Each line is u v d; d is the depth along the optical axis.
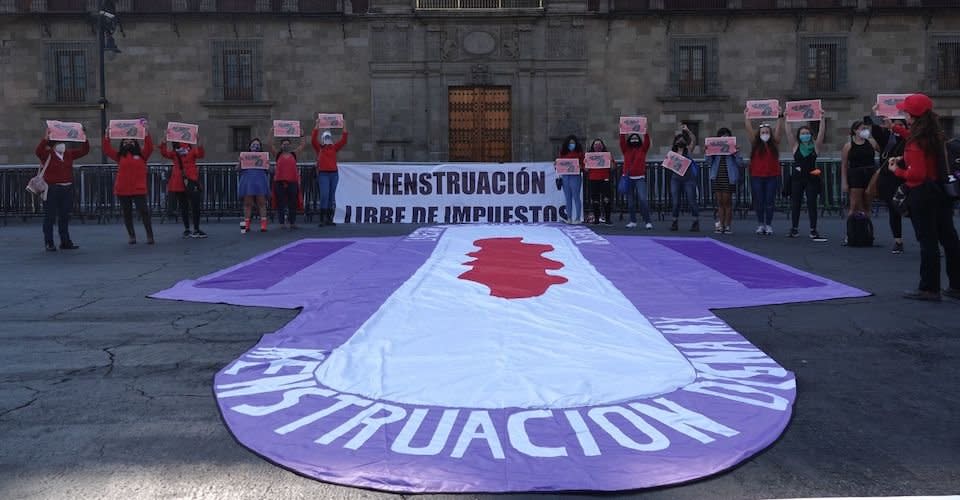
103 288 10.20
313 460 4.29
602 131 34.56
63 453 4.49
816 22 34.50
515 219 19.92
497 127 34.56
